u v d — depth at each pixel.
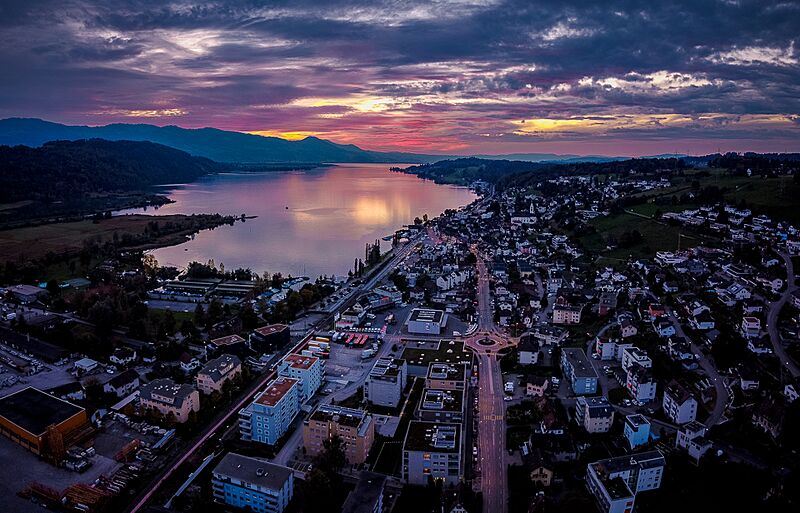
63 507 160.25
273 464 167.75
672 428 198.88
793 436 179.25
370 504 149.75
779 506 151.75
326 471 172.38
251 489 159.12
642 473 164.38
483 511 159.75
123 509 161.50
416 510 160.75
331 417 189.88
